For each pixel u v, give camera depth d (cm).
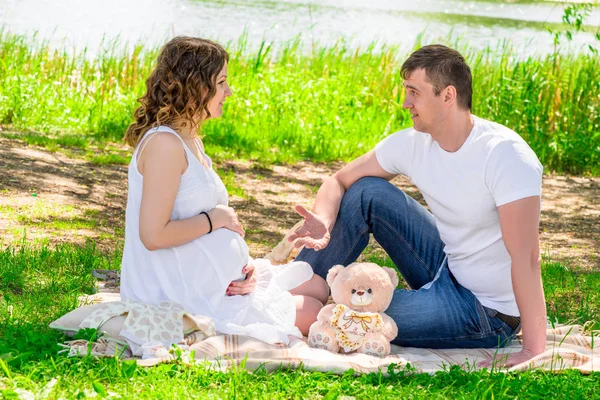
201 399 281
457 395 303
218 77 337
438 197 366
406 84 353
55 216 608
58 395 274
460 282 373
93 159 825
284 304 362
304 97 1101
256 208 731
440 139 358
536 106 1033
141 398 278
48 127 973
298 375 311
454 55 350
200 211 343
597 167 985
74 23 1816
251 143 990
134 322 324
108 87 1117
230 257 345
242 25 2005
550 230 713
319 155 981
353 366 321
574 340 383
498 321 366
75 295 409
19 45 1230
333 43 1788
